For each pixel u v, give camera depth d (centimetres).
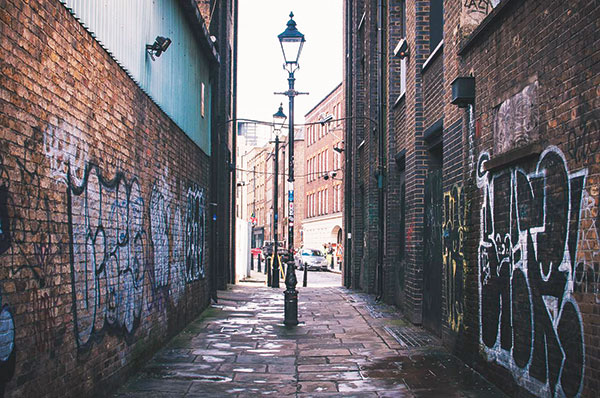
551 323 529
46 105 473
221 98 2072
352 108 2402
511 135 648
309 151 6094
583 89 477
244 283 2680
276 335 1073
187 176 1194
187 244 1186
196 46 1303
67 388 516
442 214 980
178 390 673
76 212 543
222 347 948
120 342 686
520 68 619
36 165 454
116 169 680
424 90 1195
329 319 1293
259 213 8562
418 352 902
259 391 673
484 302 732
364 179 2119
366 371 775
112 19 661
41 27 463
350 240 2397
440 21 1096
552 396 527
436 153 1196
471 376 741
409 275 1246
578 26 488
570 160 497
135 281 758
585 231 468
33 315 447
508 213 650
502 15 673
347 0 2483
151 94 859
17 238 420
